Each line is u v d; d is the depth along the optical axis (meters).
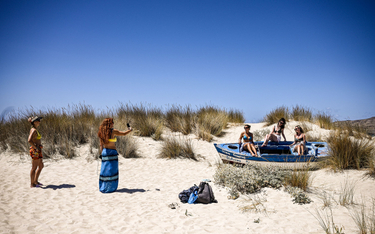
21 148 8.66
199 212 4.39
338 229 3.49
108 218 4.10
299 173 5.49
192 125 12.00
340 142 6.43
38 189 5.55
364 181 5.26
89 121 10.47
